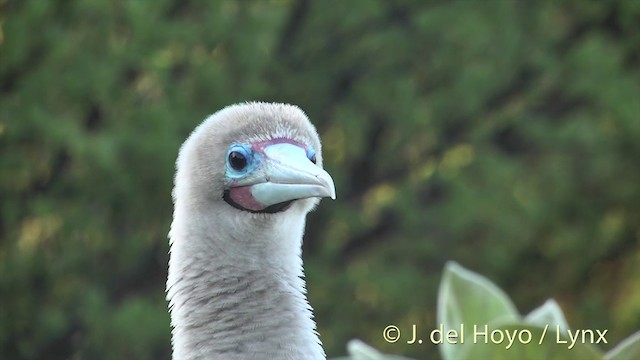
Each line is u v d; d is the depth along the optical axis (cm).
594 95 1819
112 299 1823
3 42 1598
